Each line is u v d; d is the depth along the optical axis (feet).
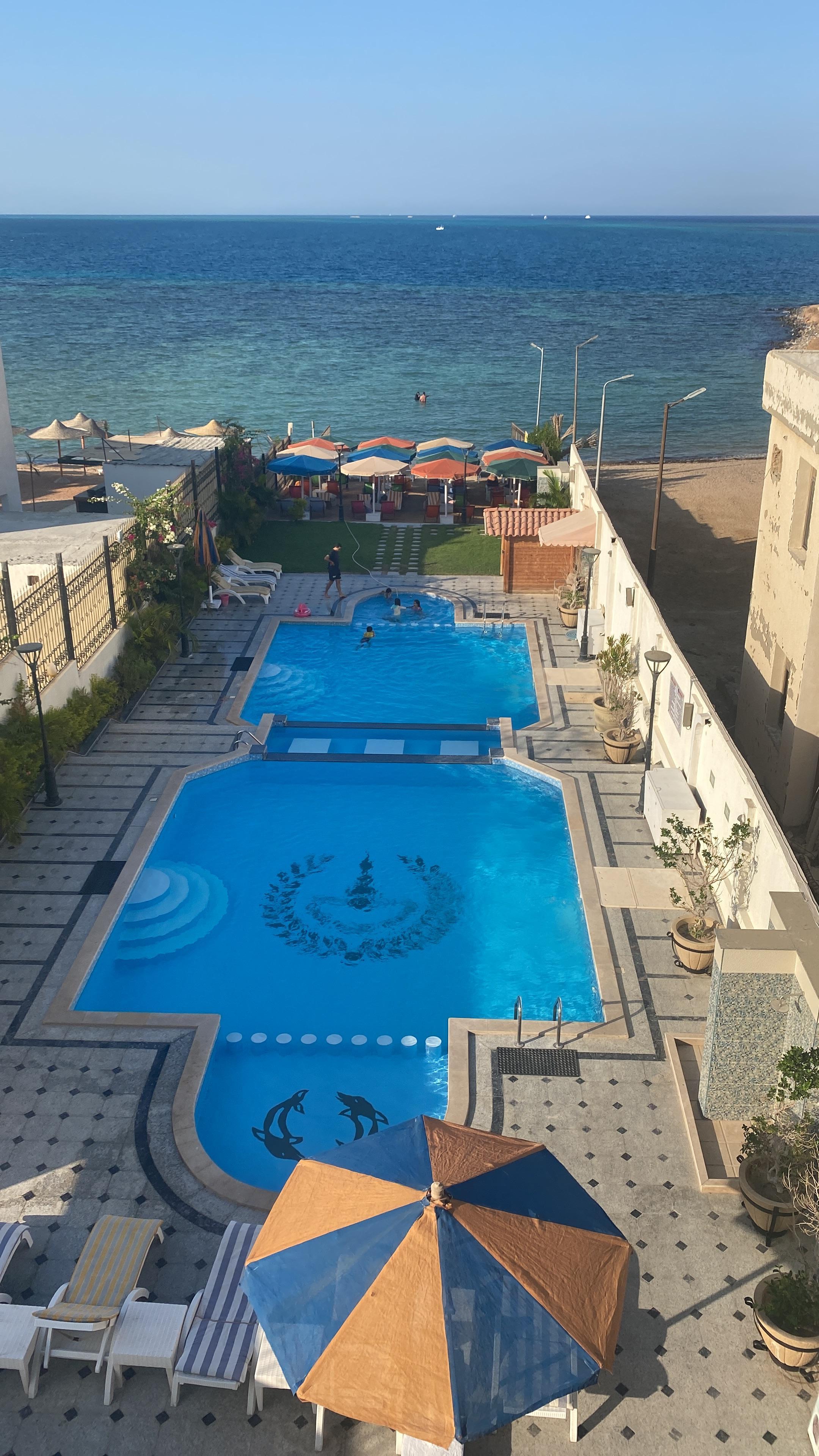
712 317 438.40
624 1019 54.03
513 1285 30.37
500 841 71.77
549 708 89.51
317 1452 34.47
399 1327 29.27
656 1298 39.50
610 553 97.30
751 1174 42.91
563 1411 34.96
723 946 42.73
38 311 446.19
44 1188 43.96
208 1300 37.01
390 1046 53.72
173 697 90.94
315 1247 31.58
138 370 296.92
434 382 279.90
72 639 83.35
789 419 71.72
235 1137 48.32
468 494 151.33
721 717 89.92
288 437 170.40
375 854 70.18
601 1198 43.70
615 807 73.87
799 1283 37.17
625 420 232.32
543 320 420.77
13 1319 36.73
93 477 158.61
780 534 75.77
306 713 90.33
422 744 85.15
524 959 60.13
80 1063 50.93
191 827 73.00
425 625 109.81
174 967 59.11
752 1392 36.24
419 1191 32.60
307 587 118.73
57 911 61.93
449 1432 27.37
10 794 67.97
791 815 73.20
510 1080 50.14
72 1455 34.35
